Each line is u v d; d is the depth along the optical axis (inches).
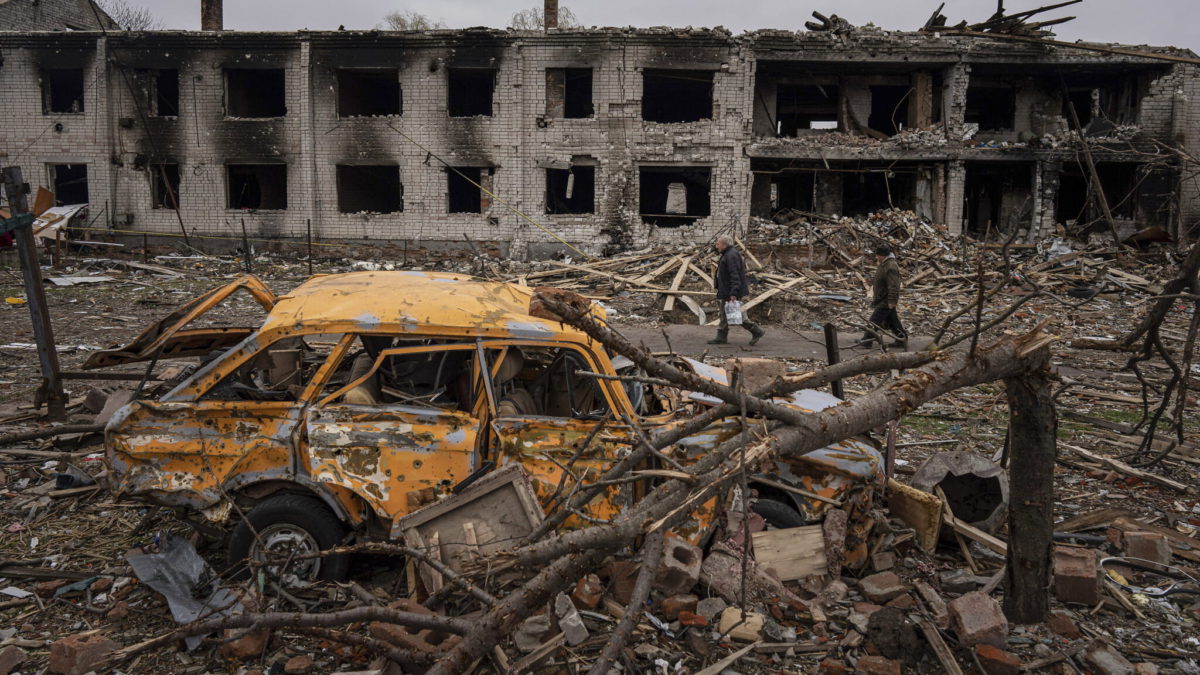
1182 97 957.8
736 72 953.5
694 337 562.9
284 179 1092.5
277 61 966.4
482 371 168.4
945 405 355.9
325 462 160.4
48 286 707.4
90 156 981.2
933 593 168.4
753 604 162.2
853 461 178.5
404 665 133.9
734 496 177.2
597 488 139.9
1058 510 231.6
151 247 992.2
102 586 171.8
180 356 212.1
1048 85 1033.5
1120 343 253.4
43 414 295.4
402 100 970.7
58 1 1108.5
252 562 144.4
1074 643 156.8
